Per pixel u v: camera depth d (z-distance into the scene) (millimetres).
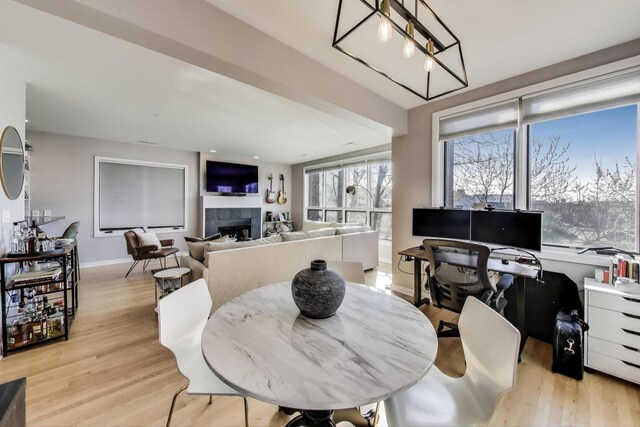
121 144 5227
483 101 2709
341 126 4125
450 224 2750
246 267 2949
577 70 2191
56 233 4582
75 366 1929
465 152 2986
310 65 2166
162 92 2887
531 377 1830
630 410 1528
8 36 1932
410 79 2566
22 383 821
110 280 4020
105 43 2018
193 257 3162
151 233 4625
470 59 2227
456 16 1713
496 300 1885
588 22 1769
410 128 3297
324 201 7008
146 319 2693
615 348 1764
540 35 1908
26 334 2168
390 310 1323
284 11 1659
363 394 750
